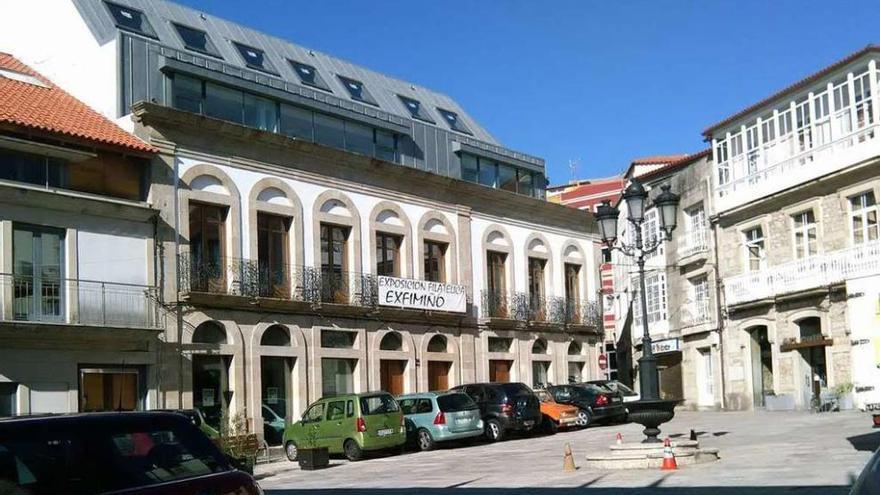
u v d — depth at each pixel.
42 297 22.36
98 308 23.27
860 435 20.19
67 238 23.05
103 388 23.28
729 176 36.38
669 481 14.69
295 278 28.47
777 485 13.23
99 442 6.33
